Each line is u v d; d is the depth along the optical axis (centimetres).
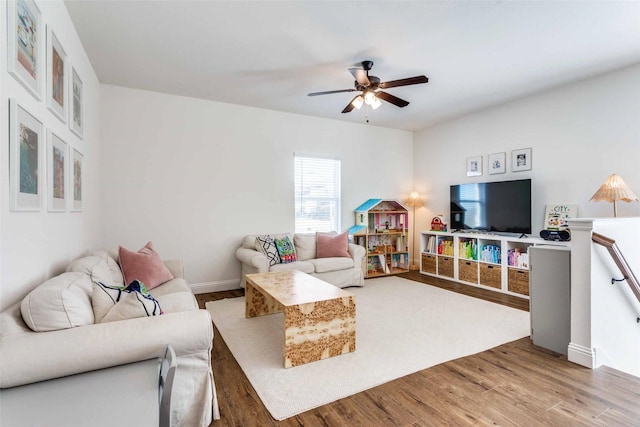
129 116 391
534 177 423
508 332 289
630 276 232
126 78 363
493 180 475
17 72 146
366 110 487
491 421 169
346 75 356
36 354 117
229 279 452
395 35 274
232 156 452
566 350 245
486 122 485
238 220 457
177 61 321
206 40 282
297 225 506
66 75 230
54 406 106
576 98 381
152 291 267
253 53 305
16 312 133
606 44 291
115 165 384
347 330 248
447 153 551
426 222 594
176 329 143
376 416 174
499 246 445
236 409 180
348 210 552
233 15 245
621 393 193
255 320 323
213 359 240
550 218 402
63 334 127
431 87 395
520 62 327
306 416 175
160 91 404
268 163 479
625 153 341
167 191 412
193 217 428
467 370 223
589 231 225
